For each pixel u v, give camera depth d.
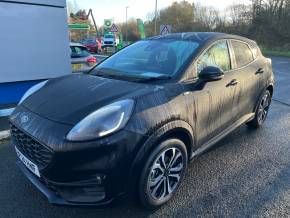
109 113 2.66
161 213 3.12
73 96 3.02
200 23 52.69
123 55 4.12
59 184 2.63
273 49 37.09
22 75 6.62
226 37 4.23
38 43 6.71
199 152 3.61
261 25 41.75
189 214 3.13
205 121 3.55
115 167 2.61
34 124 2.80
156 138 2.81
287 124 6.10
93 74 3.78
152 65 3.66
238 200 3.38
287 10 39.75
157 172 3.01
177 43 3.88
